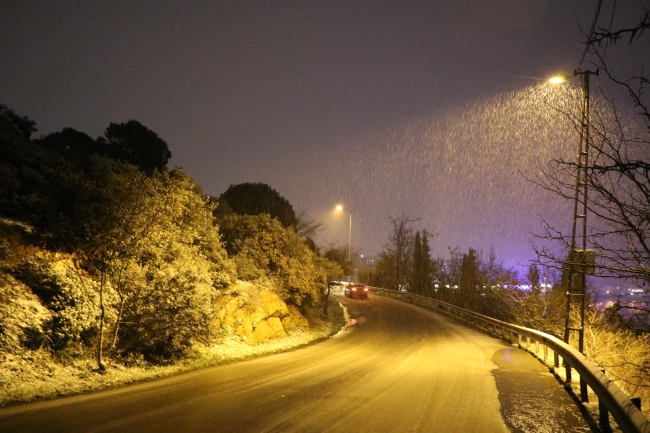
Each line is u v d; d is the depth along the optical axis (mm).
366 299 50969
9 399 8695
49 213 15148
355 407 9055
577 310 18297
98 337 12516
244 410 8586
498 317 34406
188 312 13586
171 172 23812
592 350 16609
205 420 7820
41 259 13266
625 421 6266
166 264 15250
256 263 24750
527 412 9031
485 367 14953
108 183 13938
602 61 6086
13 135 18125
